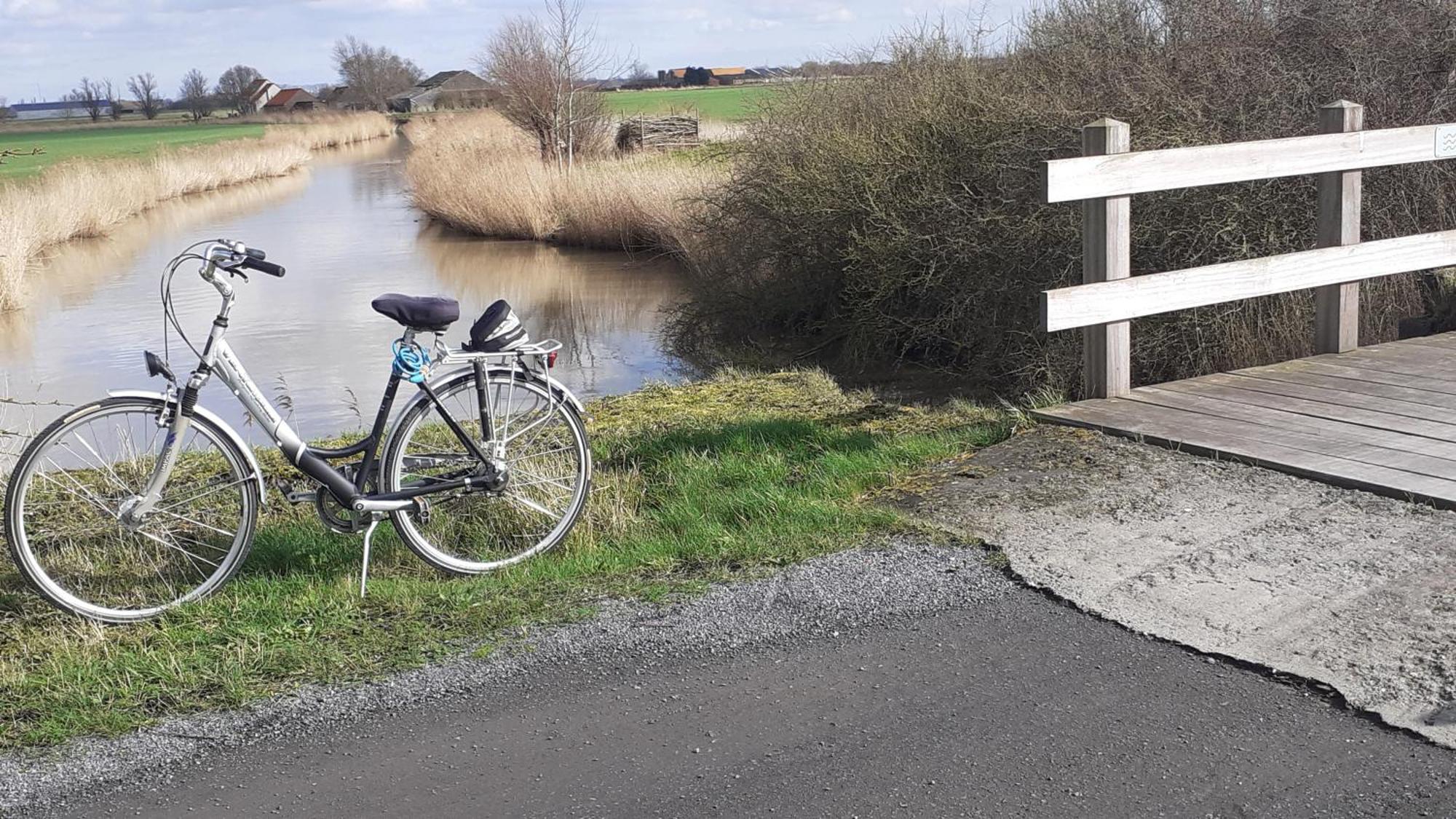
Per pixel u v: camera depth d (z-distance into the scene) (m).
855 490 5.38
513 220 24.69
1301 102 10.21
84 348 13.89
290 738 3.41
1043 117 10.40
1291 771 3.04
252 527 4.55
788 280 13.74
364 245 24.06
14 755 3.35
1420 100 10.52
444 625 4.11
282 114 124.81
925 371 11.85
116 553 4.70
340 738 3.40
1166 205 9.73
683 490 5.81
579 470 5.02
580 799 3.05
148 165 42.00
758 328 14.17
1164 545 4.45
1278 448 5.30
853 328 12.52
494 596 4.34
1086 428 5.92
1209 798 2.95
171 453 4.45
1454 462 5.00
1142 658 3.65
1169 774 3.05
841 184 12.22
